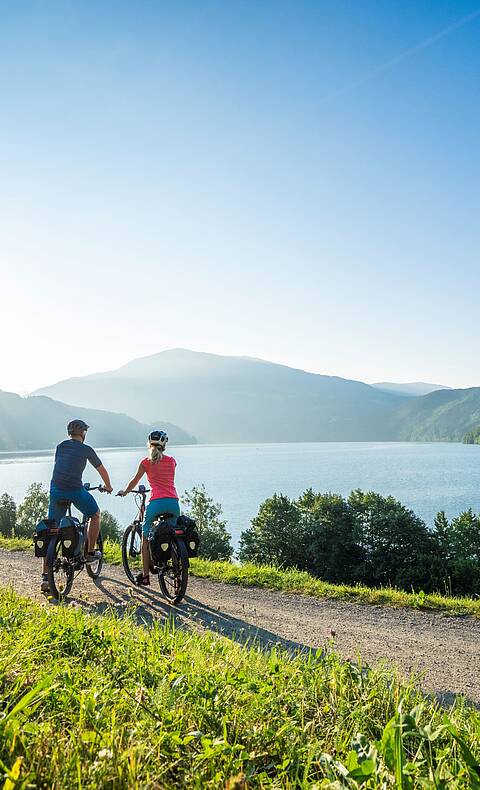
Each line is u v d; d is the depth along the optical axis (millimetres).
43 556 8359
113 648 4598
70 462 8656
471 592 46531
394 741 2629
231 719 3396
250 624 7652
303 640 7023
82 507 8695
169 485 8914
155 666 4254
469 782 2516
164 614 7828
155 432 9031
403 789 2473
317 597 9648
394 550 52031
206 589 9938
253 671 4402
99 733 2811
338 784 2510
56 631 4801
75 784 2428
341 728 3518
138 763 2604
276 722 3451
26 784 2225
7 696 3268
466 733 3424
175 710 3412
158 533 8500
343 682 4273
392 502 54188
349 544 53156
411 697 4301
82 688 3631
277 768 2840
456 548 50188
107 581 9914
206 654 4801
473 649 6918
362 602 9328
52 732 2865
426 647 6949
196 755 2842
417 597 9328
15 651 4129
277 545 55906
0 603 6660
